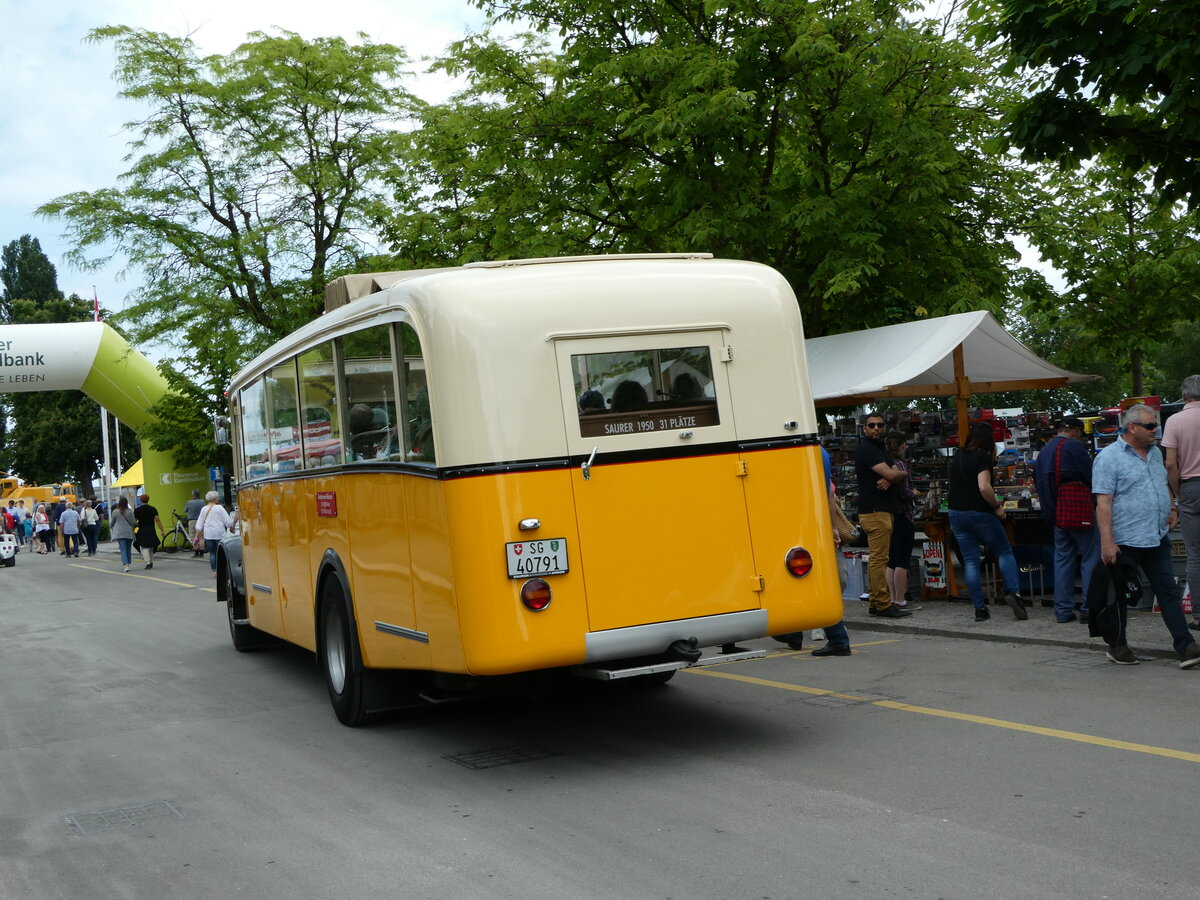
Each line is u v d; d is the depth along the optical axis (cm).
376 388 730
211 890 493
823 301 1622
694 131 1505
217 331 2817
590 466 639
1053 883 433
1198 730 650
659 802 579
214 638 1405
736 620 664
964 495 1073
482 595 618
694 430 666
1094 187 1767
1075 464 1012
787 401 695
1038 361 1316
